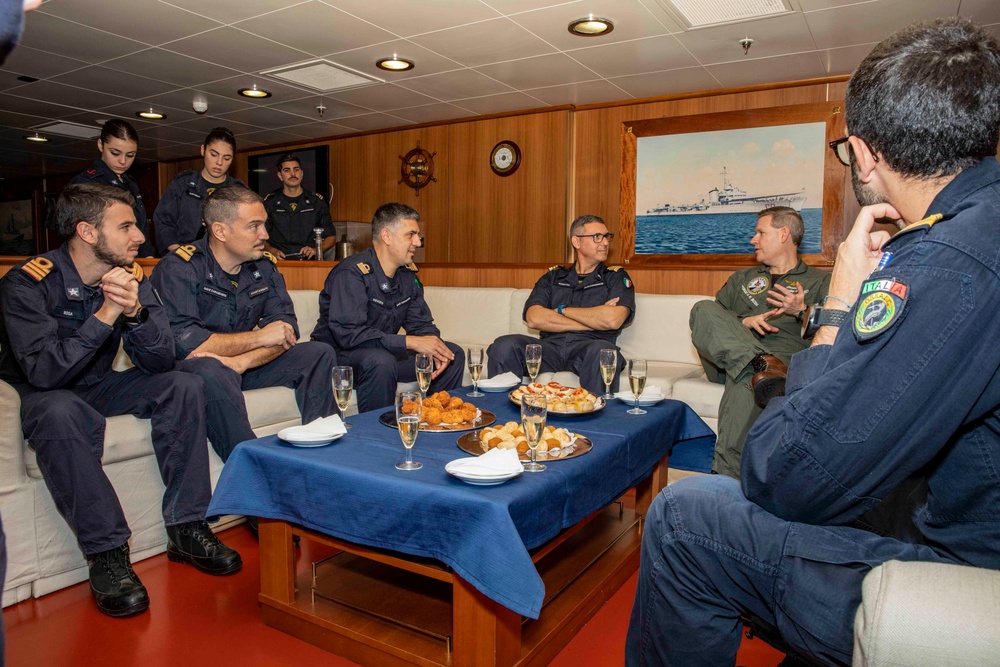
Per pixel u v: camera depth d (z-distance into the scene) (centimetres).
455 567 139
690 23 347
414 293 355
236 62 419
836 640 93
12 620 184
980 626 79
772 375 211
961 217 88
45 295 214
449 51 395
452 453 173
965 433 89
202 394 221
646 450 211
